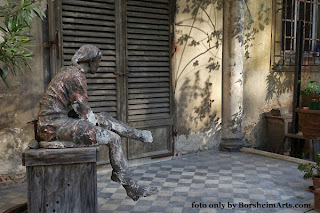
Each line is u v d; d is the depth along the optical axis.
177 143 5.30
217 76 5.67
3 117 3.91
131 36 4.70
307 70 6.97
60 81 2.54
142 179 4.29
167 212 3.29
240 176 4.41
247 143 6.18
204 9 5.39
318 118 5.36
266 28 6.23
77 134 2.45
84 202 2.49
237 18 5.54
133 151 4.87
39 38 4.06
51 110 2.52
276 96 6.54
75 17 4.27
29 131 4.07
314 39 6.96
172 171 4.63
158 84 5.01
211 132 5.70
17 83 3.96
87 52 2.65
